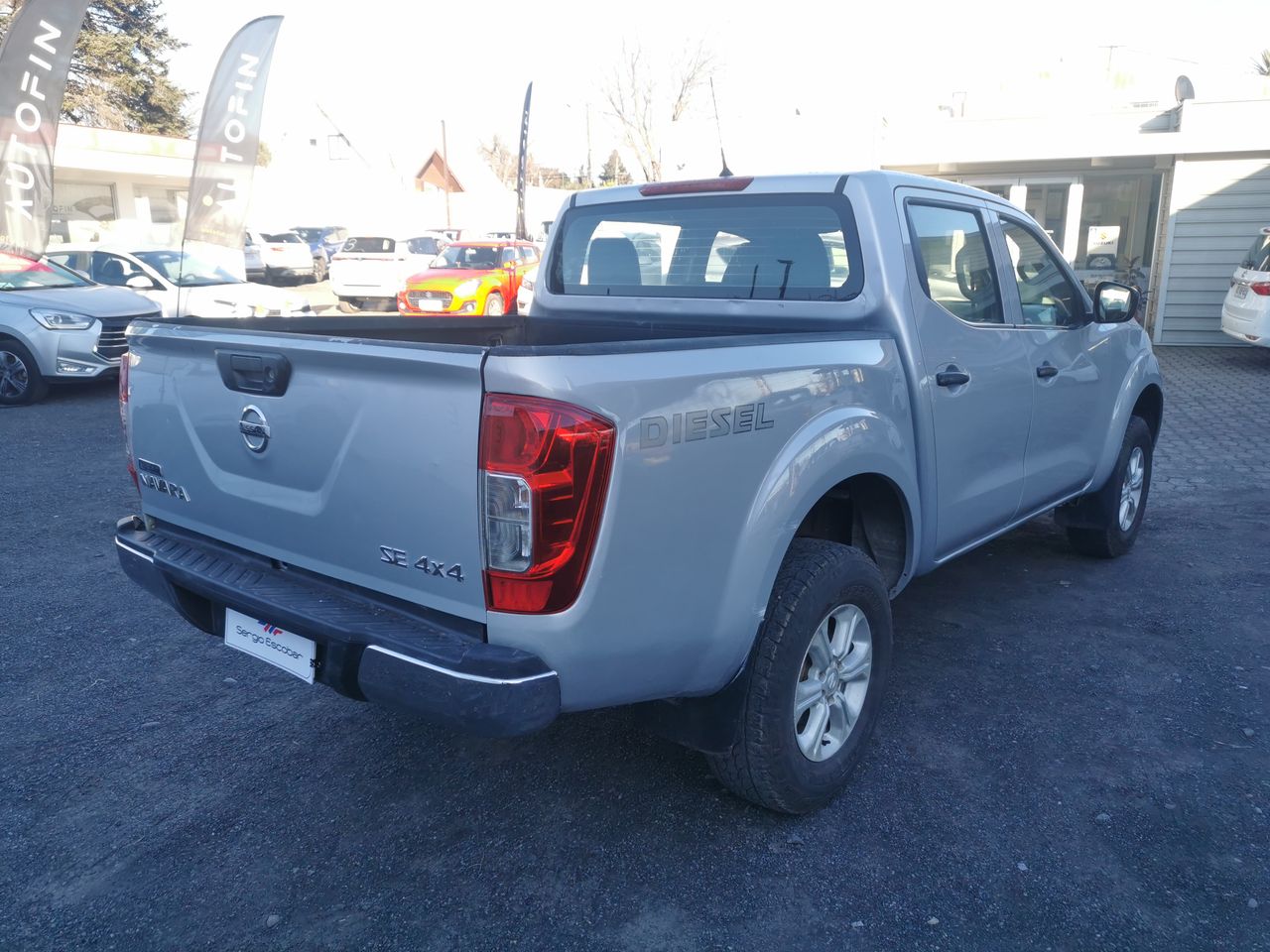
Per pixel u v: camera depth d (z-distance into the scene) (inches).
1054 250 180.4
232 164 517.3
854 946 100.9
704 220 153.3
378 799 127.8
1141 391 206.4
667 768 134.6
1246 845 115.9
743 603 106.9
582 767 135.0
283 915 106.3
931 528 142.3
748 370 106.0
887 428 127.1
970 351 147.1
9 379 420.8
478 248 750.5
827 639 121.9
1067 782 129.5
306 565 109.7
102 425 378.9
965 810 123.7
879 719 146.6
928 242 142.9
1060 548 227.1
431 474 93.7
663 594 99.3
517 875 112.5
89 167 988.6
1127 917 104.2
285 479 108.6
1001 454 159.5
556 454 88.0
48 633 180.7
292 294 555.2
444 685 92.0
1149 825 119.9
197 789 130.1
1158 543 229.6
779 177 144.9
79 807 126.1
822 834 119.3
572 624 92.9
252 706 153.2
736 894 108.8
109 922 105.4
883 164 622.8
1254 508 258.1
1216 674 159.8
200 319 136.0
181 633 181.2
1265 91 697.0
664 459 96.2
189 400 118.2
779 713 112.3
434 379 92.0
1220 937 101.3
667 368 97.3
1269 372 493.4
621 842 118.3
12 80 477.4
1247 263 514.6
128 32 1428.4
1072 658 166.9
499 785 130.7
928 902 107.0
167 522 129.3
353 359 96.7
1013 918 104.4
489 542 91.1
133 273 517.7
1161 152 555.5
